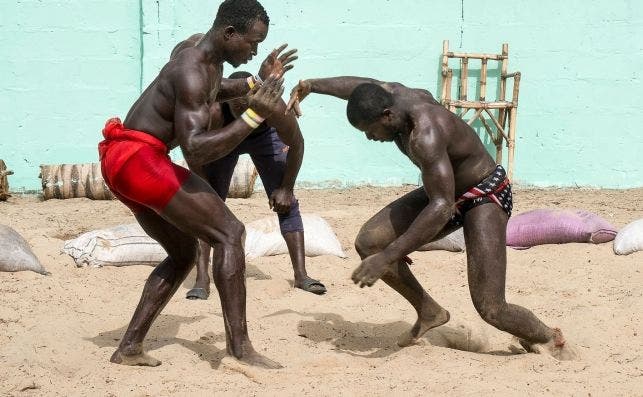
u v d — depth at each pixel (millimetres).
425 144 9508
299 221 14258
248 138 13820
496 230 10070
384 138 9953
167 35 23562
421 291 10711
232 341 9719
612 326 11922
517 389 9188
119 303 13023
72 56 23906
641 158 24297
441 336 11289
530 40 24047
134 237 15203
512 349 11023
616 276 14414
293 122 12945
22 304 12656
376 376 9664
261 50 24047
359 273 9469
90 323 11961
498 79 24172
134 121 9625
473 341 11336
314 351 10969
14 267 14203
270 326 11844
